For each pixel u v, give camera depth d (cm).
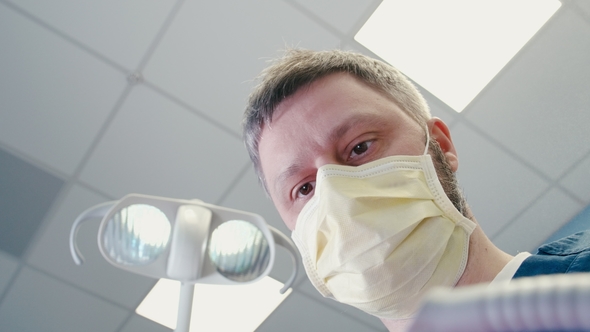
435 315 14
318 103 108
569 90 273
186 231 131
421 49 258
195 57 254
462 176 307
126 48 251
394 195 94
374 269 88
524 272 80
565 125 286
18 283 327
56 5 239
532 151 298
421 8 246
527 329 13
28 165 287
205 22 244
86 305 338
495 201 321
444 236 92
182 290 136
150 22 243
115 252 133
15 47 251
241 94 265
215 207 137
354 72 113
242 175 295
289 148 107
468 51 260
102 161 286
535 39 258
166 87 263
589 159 301
